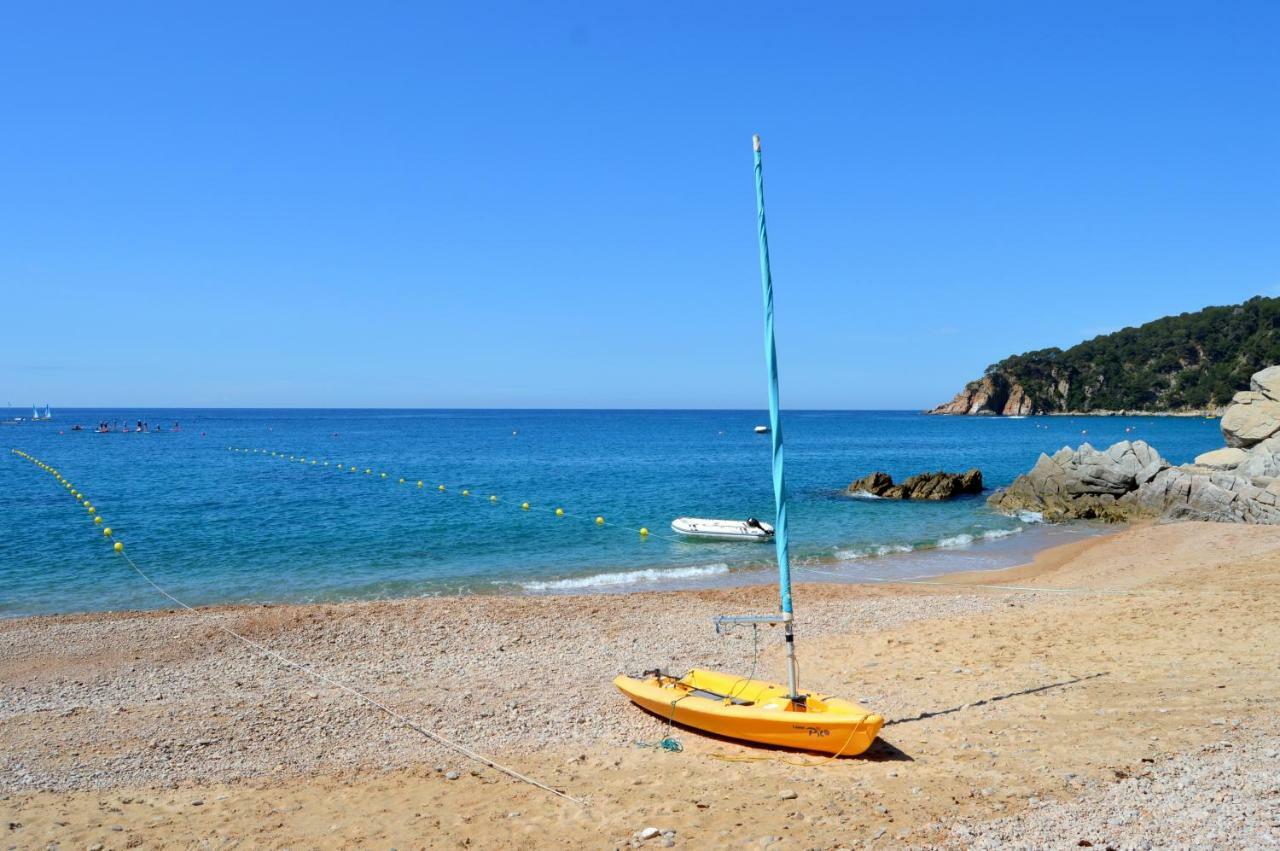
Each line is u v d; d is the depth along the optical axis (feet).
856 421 617.21
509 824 26.27
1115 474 117.91
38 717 37.81
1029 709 34.45
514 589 71.36
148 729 36.17
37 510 113.60
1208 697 34.40
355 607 59.67
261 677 43.98
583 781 29.78
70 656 48.34
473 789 29.37
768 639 50.65
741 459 232.53
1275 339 497.87
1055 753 29.37
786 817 25.63
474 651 48.62
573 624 54.85
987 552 89.61
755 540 96.43
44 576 74.79
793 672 32.45
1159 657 41.22
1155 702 34.27
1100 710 33.68
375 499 127.95
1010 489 132.77
